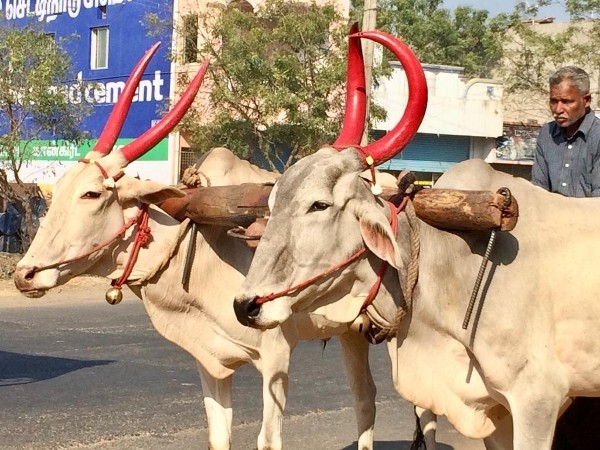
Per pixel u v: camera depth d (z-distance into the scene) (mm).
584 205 4324
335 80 17828
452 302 4176
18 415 7402
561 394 4078
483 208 3988
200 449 6543
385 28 32281
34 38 18359
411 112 4090
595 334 4117
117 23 23781
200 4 22094
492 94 26609
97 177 5262
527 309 4074
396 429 7488
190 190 5500
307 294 3869
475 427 4258
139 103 23172
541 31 34406
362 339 5965
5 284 16688
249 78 18297
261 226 5027
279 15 18672
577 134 5043
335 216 3842
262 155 20328
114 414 7488
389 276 4059
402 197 4184
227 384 5727
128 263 5402
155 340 11227
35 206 20531
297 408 7934
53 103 17984
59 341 11078
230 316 5516
